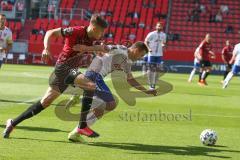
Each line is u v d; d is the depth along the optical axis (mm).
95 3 95500
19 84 44344
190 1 93375
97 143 17578
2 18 30312
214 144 18125
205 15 91625
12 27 90188
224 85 48875
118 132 20312
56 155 15297
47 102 17516
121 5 94312
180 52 79062
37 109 17547
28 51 83625
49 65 80625
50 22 90938
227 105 33500
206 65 52875
